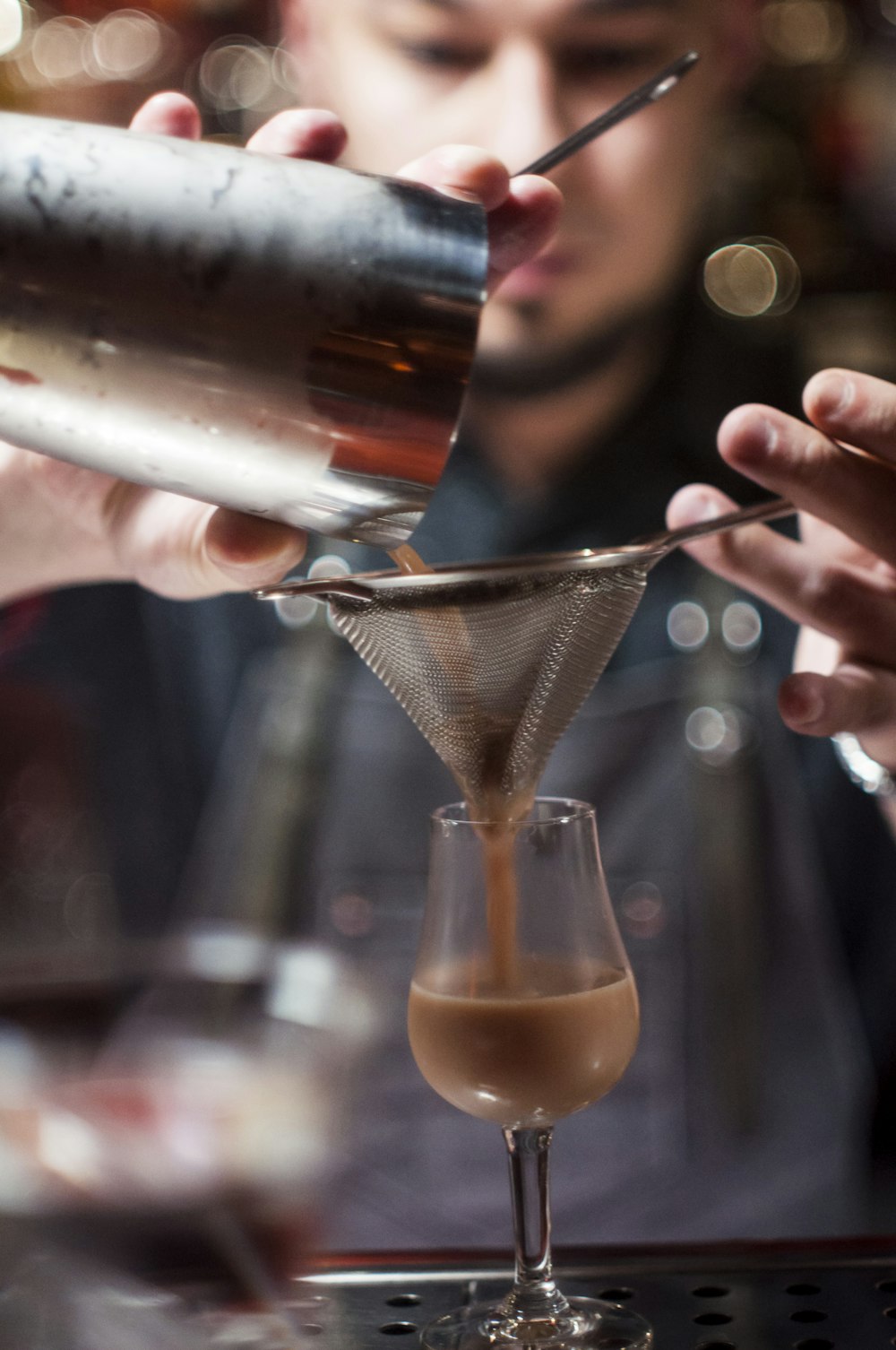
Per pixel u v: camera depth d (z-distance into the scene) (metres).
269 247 0.78
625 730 1.87
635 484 2.05
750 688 1.87
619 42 1.66
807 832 1.92
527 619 0.89
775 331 2.22
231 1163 0.90
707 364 2.07
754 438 0.96
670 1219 1.75
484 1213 1.70
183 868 2.10
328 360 0.80
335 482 0.85
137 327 0.78
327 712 1.88
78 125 0.79
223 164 0.79
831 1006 1.83
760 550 1.08
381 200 0.81
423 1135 1.74
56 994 1.32
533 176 0.95
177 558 1.06
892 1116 1.89
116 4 2.07
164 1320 0.83
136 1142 0.90
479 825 0.94
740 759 1.83
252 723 2.01
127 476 0.87
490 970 0.93
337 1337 0.85
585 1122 1.80
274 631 2.08
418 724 1.01
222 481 0.85
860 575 1.10
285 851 1.87
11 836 2.00
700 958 1.82
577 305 1.81
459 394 0.82
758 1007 1.80
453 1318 0.88
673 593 1.94
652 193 1.76
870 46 2.40
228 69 2.13
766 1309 0.88
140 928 2.01
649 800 1.86
